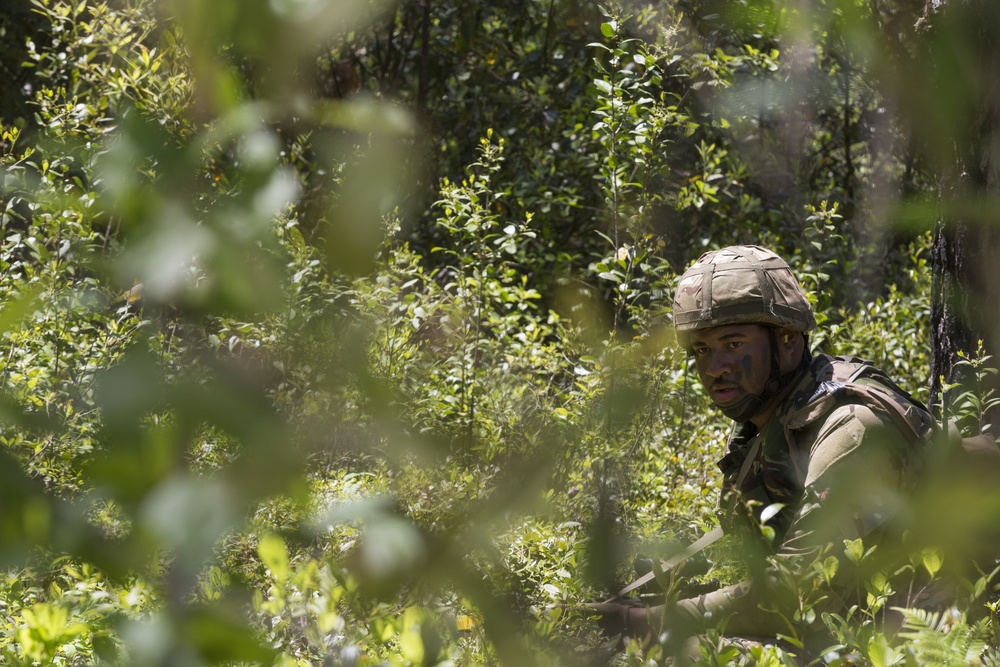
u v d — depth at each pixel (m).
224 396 0.40
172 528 0.40
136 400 0.40
